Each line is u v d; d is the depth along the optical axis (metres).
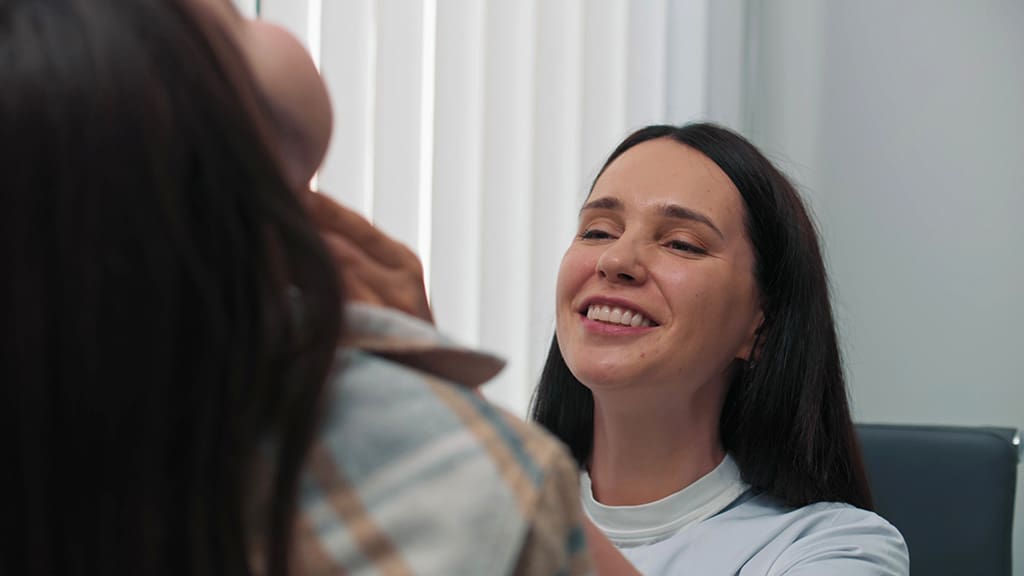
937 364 2.26
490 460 0.40
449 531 0.38
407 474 0.39
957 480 1.66
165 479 0.35
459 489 0.39
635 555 1.30
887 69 2.31
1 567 0.35
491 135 2.02
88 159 0.34
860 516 1.29
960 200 2.25
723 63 2.31
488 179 2.02
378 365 0.42
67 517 0.35
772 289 1.33
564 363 1.45
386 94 1.91
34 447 0.34
